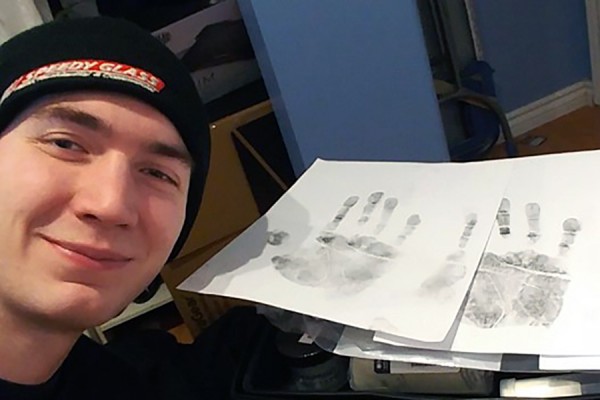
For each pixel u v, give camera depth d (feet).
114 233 1.34
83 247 1.32
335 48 2.29
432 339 1.38
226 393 1.78
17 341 1.41
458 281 1.48
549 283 1.44
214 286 1.66
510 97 4.46
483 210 1.64
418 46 2.36
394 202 1.76
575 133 4.41
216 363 1.86
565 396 1.37
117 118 1.34
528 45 4.34
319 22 2.25
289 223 1.79
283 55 2.26
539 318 1.38
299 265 1.65
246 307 2.00
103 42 1.39
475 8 4.11
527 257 1.50
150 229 1.41
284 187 2.90
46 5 2.47
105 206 1.30
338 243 1.68
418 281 1.51
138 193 1.38
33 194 1.29
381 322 1.44
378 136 2.45
